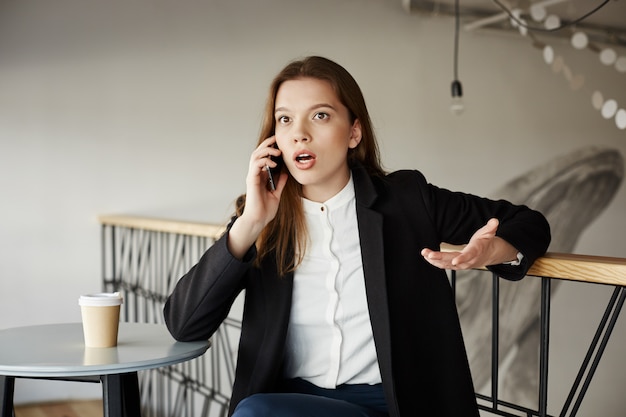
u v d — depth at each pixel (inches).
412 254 50.9
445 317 50.7
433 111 199.2
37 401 152.0
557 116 218.7
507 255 47.8
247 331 51.9
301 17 181.3
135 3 161.3
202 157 170.1
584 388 50.9
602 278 47.1
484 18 199.8
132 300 161.0
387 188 52.9
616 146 227.3
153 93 164.2
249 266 49.8
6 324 151.6
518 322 212.5
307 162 49.2
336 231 51.6
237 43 173.3
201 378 166.9
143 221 134.7
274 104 51.9
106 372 48.2
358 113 52.0
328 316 50.4
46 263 154.6
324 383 50.7
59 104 154.8
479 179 206.7
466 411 49.6
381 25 191.6
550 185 218.4
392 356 47.9
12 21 149.6
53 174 154.7
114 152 160.4
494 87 208.5
